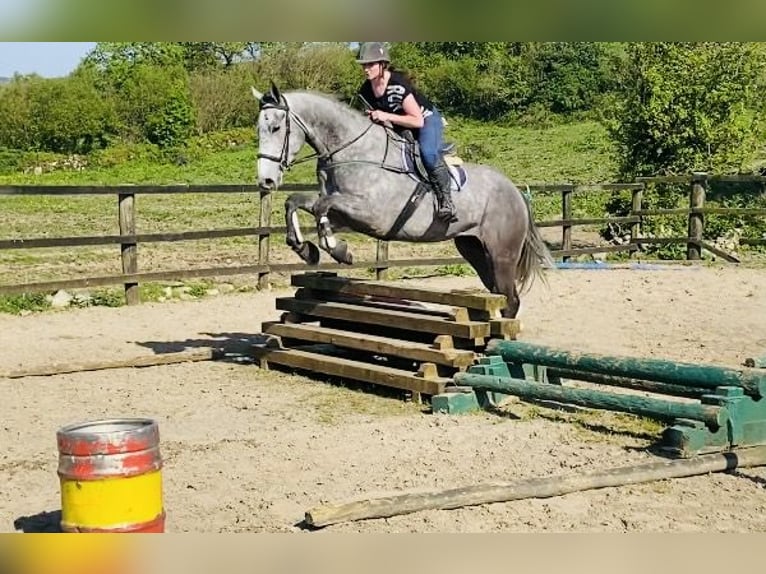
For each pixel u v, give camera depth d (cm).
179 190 1243
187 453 614
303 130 794
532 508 505
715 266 1534
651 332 1011
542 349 714
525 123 4209
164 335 1046
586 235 1881
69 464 412
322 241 784
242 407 747
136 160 3569
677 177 1628
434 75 4416
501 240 872
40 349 966
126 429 423
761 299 1217
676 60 1775
